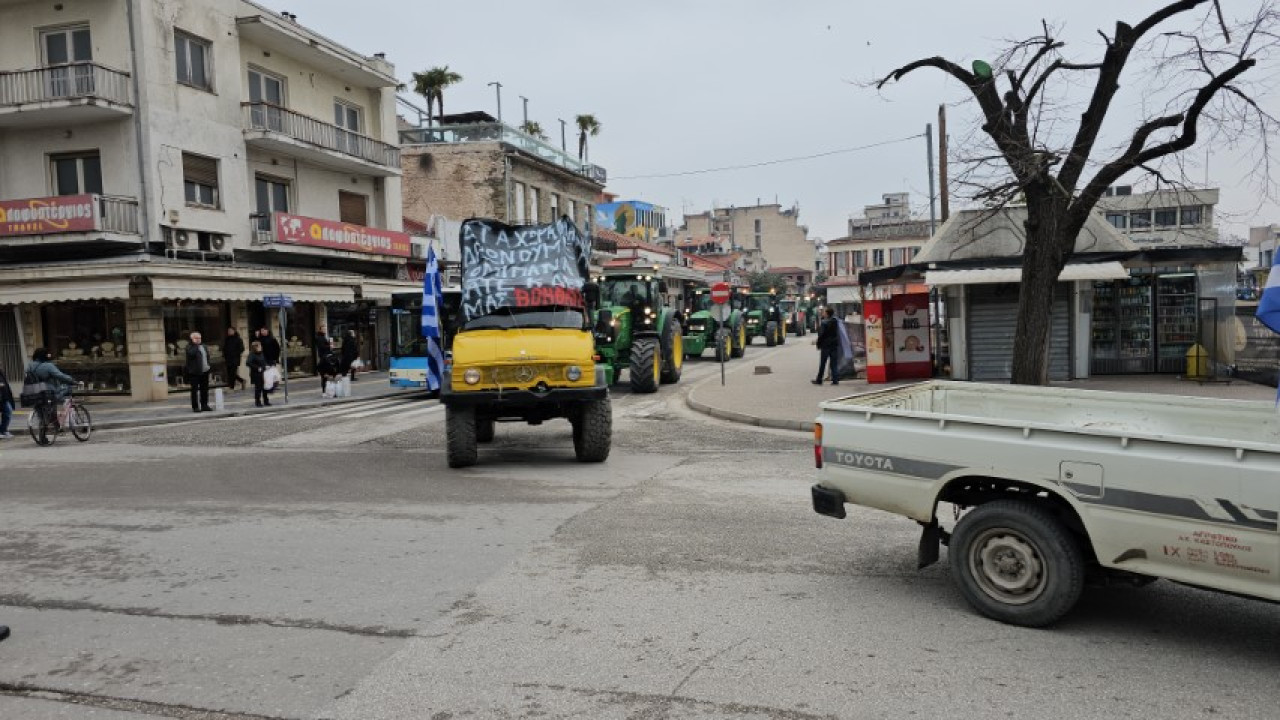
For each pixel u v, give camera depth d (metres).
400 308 20.38
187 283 19.91
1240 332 16.52
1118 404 5.59
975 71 11.49
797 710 3.51
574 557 5.87
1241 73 10.12
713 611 4.73
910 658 4.03
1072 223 11.62
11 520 7.56
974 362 17.56
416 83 45.88
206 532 6.89
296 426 14.73
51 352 21.33
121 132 20.83
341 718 3.53
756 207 88.56
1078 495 4.20
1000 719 3.40
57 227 19.83
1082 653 4.07
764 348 36.00
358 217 29.88
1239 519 3.75
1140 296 17.80
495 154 36.88
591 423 9.72
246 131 23.81
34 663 4.21
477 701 3.66
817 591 5.06
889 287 20.14
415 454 11.19
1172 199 14.27
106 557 6.18
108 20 20.80
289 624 4.67
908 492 4.83
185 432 14.51
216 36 23.02
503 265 10.88
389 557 5.98
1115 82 11.16
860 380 19.36
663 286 21.38
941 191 25.72
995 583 4.54
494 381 9.46
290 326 25.83
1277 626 4.43
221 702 3.72
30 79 20.73
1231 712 3.45
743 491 8.19
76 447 13.08
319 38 26.58
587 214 45.88
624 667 3.98
